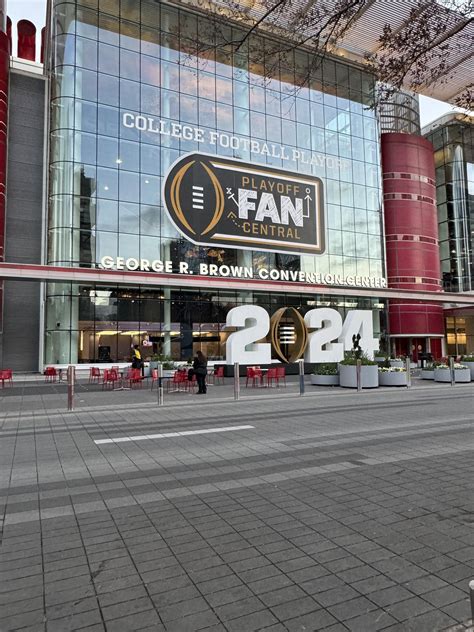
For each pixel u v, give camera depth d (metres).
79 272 26.11
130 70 32.78
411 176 45.25
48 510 5.08
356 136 42.38
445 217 50.88
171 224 32.91
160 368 14.59
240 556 3.82
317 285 33.31
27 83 34.00
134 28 33.22
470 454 7.39
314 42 7.38
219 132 35.66
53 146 30.50
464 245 49.50
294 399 15.83
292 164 38.59
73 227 29.69
